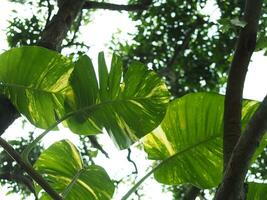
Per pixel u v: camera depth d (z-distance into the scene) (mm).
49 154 3125
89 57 2879
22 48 2867
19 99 2928
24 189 5758
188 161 2967
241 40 2590
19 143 5879
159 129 2998
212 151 2953
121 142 2941
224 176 2340
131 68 2939
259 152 2820
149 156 3010
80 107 2891
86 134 2965
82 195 3111
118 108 2928
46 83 2916
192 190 3473
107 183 3094
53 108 2955
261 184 2879
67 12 3705
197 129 2971
